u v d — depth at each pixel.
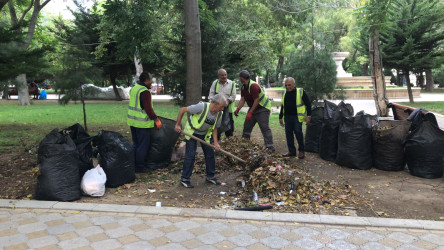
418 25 17.53
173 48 16.17
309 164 6.35
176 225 3.62
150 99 5.56
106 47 21.45
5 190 4.80
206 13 9.56
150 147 5.84
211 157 5.21
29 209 4.00
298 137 6.60
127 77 27.84
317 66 11.93
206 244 3.22
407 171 5.89
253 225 3.64
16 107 18.80
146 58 11.11
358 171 5.90
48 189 4.28
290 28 23.36
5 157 6.63
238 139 6.90
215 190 4.96
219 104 4.84
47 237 3.32
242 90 6.84
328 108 6.70
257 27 21.75
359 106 17.41
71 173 4.40
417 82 43.81
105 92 27.02
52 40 23.22
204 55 13.98
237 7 20.73
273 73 41.47
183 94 15.15
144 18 8.77
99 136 5.07
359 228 3.58
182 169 5.38
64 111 16.16
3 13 21.69
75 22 21.86
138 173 5.75
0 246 3.13
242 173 5.54
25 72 8.13
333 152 6.49
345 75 27.09
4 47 7.44
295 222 3.71
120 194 4.71
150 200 4.50
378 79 12.67
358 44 20.89
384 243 3.26
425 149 5.41
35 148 7.20
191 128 4.96
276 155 6.25
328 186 4.92
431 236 3.41
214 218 3.80
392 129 5.77
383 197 4.64
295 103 6.50
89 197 4.57
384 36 18.56
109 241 3.26
